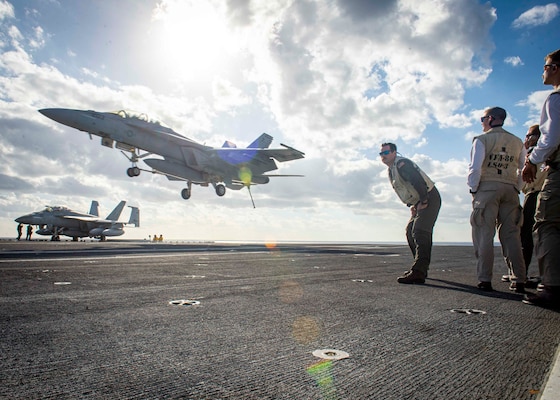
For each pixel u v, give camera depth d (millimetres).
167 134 21844
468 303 3383
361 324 2432
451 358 1779
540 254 3398
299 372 1562
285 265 6883
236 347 1894
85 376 1472
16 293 3316
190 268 5883
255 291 3711
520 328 2436
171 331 2170
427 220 4887
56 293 3354
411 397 1322
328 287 4105
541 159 3338
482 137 4480
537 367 1669
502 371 1610
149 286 3910
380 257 10266
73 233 34938
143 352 1785
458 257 11055
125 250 11008
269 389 1378
